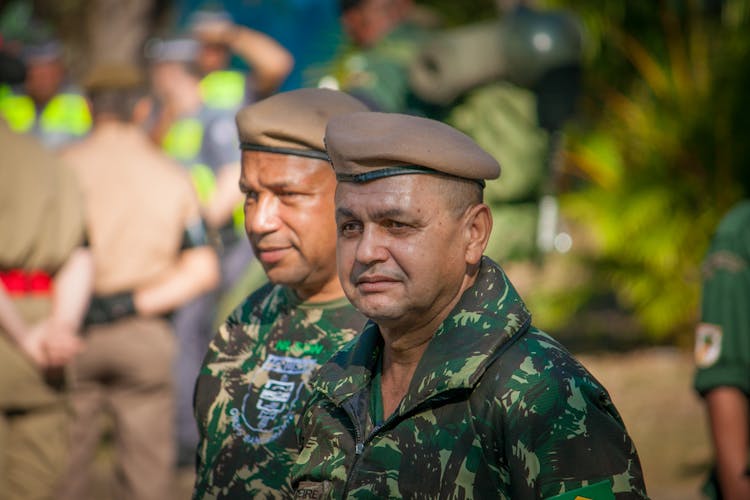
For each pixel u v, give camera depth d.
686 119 20.72
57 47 16.34
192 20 16.69
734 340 6.95
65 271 10.97
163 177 12.09
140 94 12.24
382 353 4.71
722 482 6.90
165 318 12.22
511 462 4.12
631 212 20.12
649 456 14.95
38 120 16.45
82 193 11.16
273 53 17.83
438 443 4.25
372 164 4.30
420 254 4.30
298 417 5.52
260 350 5.78
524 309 4.39
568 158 20.94
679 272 20.48
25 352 10.63
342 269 4.44
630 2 21.06
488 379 4.22
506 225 14.48
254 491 5.56
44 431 10.89
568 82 13.83
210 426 5.76
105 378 11.95
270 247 5.57
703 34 21.11
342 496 4.47
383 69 13.23
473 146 4.39
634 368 19.42
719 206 20.61
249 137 5.55
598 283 21.02
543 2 20.36
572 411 4.08
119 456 12.09
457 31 13.66
